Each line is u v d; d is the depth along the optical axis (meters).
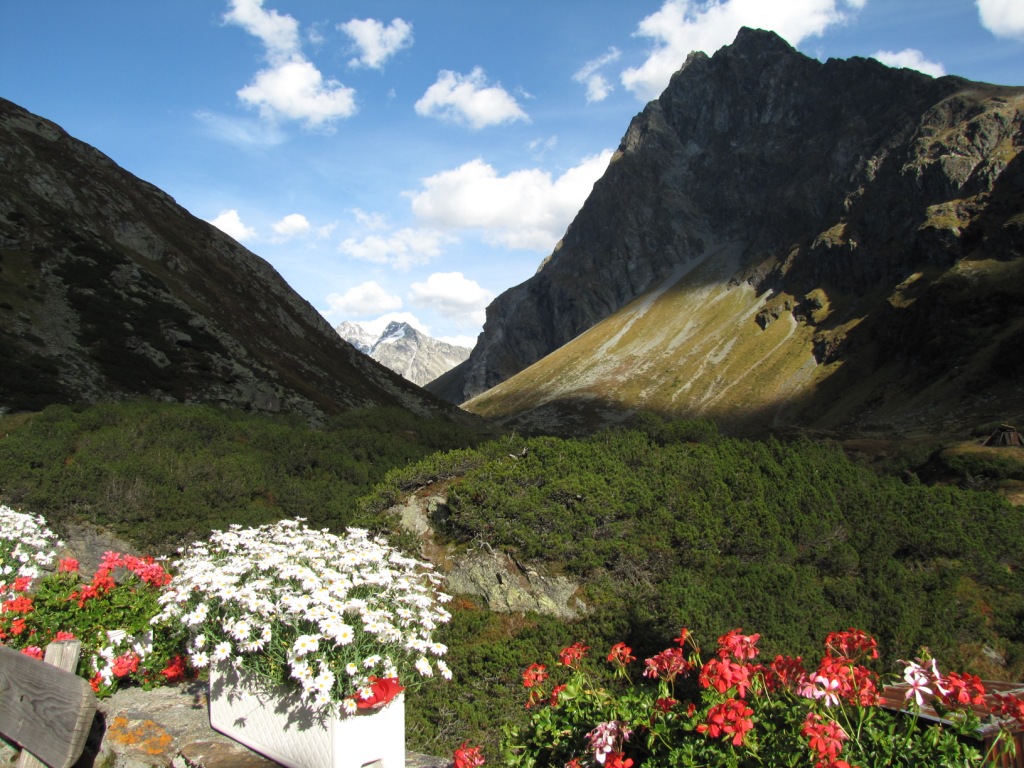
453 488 14.40
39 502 15.64
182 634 7.00
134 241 64.88
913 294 146.25
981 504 16.97
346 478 21.06
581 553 12.69
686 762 4.13
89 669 6.76
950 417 107.06
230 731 5.89
